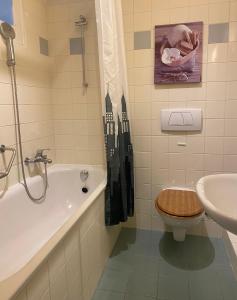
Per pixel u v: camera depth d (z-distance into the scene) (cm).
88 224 151
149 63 207
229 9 187
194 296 155
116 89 183
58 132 241
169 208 179
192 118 205
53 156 242
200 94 203
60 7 219
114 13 178
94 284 162
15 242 174
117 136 185
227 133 204
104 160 236
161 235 226
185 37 196
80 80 227
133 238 222
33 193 201
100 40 167
